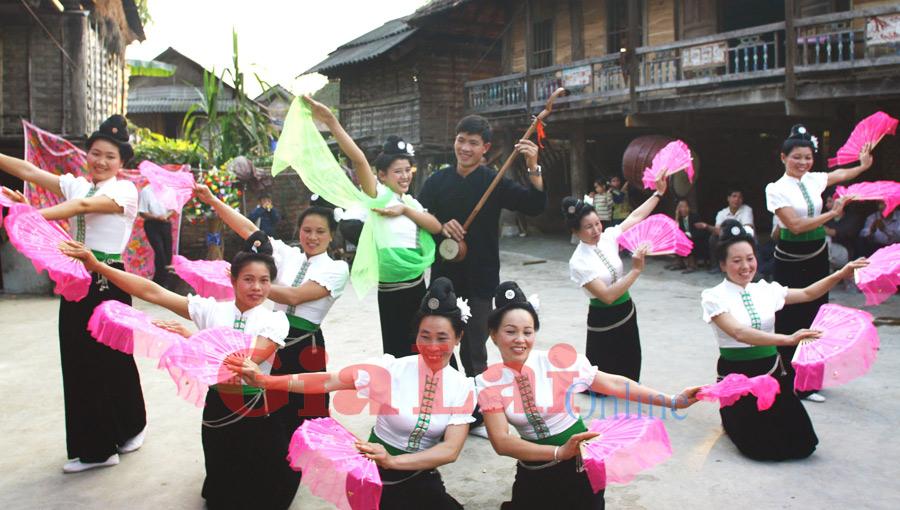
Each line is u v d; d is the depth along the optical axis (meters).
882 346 6.49
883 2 10.22
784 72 9.98
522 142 4.60
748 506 3.56
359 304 9.83
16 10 10.92
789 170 5.27
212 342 3.12
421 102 17.86
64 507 3.67
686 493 3.73
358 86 19.86
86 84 11.52
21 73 11.26
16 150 11.84
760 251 10.02
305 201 15.65
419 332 3.12
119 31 13.67
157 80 27.83
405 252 4.42
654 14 13.56
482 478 3.99
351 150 4.39
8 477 4.07
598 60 12.98
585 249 5.01
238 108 15.08
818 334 3.78
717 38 10.88
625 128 14.71
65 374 4.08
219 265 4.21
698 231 11.45
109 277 3.44
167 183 4.13
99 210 3.96
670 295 9.62
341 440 2.88
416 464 2.96
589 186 16.86
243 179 13.24
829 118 10.83
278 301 3.94
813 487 3.75
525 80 14.45
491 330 3.20
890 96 9.23
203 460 4.30
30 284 11.14
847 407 4.94
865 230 9.04
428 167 19.47
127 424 4.36
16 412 5.23
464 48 18.27
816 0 10.88
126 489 3.89
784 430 4.08
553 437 3.16
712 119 12.73
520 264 13.23
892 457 4.11
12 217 3.26
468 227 4.68
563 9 15.23
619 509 3.56
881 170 10.73
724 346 4.20
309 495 3.83
